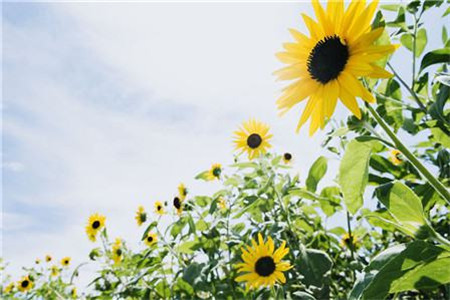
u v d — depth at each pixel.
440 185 1.15
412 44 2.01
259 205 3.62
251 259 2.69
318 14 1.38
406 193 1.20
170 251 3.88
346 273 3.29
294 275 3.02
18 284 7.18
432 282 1.10
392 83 2.09
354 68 1.24
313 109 1.39
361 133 2.11
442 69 2.10
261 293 3.06
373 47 1.22
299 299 2.47
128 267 4.70
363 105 1.34
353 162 1.31
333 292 2.95
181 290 3.64
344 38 1.31
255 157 3.98
